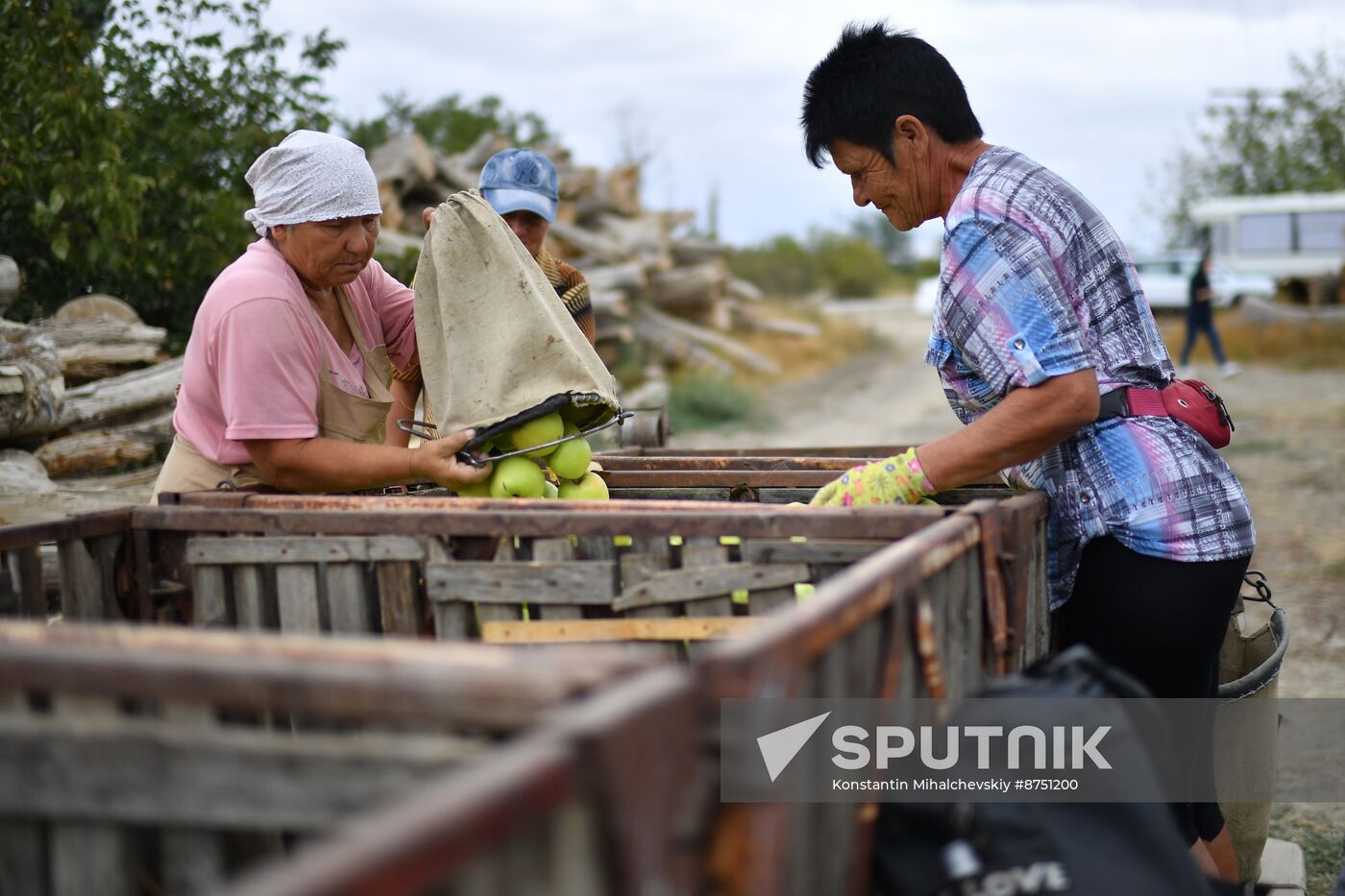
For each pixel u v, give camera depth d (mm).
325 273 2627
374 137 13172
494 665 1199
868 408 15789
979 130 2441
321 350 2623
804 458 3303
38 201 5934
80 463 4984
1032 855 1551
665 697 1066
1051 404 2176
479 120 21375
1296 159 28875
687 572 1999
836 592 1390
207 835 1333
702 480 3129
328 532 2146
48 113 6055
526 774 914
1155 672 2375
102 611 2242
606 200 16672
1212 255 26672
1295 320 21031
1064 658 1781
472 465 2443
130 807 1317
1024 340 2186
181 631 1349
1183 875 1581
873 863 1600
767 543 1970
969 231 2252
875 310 38562
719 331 19625
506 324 2531
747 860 1164
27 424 4684
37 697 1560
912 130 2385
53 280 6629
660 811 1058
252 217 2605
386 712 1165
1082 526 2344
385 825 845
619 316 15188
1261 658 3109
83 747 1322
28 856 1370
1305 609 6023
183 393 2646
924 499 2498
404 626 2121
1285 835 3676
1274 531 7723
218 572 2221
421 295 2619
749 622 1964
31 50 6168
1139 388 2342
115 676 1215
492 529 2049
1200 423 2336
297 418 2498
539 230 4051
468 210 2613
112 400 5191
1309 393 15070
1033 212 2250
